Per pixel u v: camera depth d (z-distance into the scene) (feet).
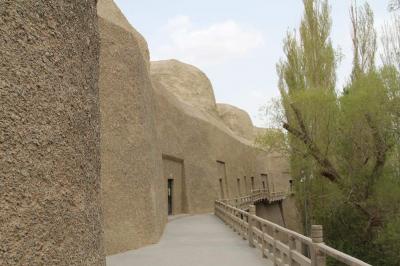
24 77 11.29
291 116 72.23
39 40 11.96
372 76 65.57
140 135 50.31
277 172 221.87
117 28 48.67
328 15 79.77
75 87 13.57
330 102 68.64
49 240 11.52
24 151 11.05
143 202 48.78
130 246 43.55
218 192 120.26
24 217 10.77
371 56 77.51
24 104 11.21
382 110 63.31
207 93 201.36
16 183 10.67
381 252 63.93
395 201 64.95
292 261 27.55
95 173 14.83
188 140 103.86
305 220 75.15
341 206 69.77
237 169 151.02
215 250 42.47
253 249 43.04
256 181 181.47
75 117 13.42
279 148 73.87
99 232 14.89
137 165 48.83
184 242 49.29
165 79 198.39
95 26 15.98
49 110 12.11
